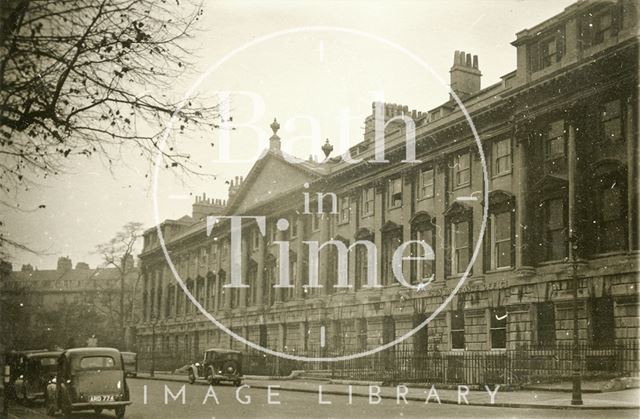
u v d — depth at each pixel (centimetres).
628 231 2697
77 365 1895
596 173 2862
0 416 1842
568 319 2839
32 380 2212
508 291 3148
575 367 2052
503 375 2855
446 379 3128
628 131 2733
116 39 1144
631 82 2725
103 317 5694
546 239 3070
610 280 2694
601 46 2845
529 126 3162
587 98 2905
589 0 2908
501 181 3328
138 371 5603
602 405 1998
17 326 2278
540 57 3167
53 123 1183
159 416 1988
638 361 2548
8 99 1154
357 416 1906
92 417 1958
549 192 3053
